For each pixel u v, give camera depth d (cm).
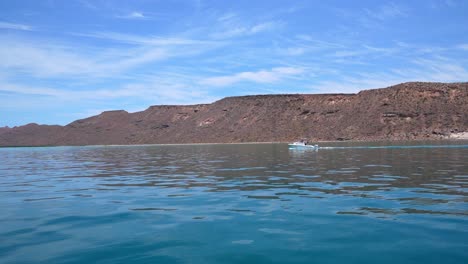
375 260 820
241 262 824
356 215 1241
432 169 2731
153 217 1280
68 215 1344
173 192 1878
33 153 8769
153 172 3056
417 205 1386
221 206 1458
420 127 12244
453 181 2048
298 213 1293
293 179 2323
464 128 11356
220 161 4238
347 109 15150
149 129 19875
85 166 3975
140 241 993
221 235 1034
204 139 16762
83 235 1064
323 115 15350
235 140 15588
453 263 791
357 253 866
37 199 1727
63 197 1778
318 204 1452
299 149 7094
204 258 852
